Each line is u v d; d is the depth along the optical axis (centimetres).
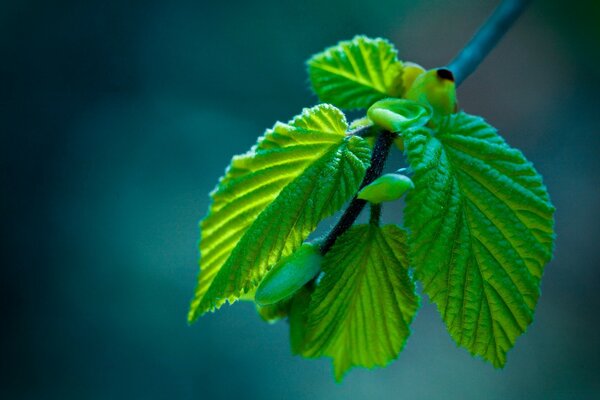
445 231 32
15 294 131
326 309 33
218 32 153
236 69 150
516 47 134
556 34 129
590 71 129
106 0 158
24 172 144
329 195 32
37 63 152
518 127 134
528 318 32
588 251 121
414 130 32
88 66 154
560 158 130
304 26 152
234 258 32
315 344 34
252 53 151
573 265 121
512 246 32
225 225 33
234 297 32
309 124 33
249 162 33
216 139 144
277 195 33
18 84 151
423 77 33
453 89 33
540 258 32
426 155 32
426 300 115
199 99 149
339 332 34
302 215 32
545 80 133
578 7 125
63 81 152
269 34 152
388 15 148
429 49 144
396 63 36
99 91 152
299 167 33
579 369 110
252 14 154
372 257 33
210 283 33
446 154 33
